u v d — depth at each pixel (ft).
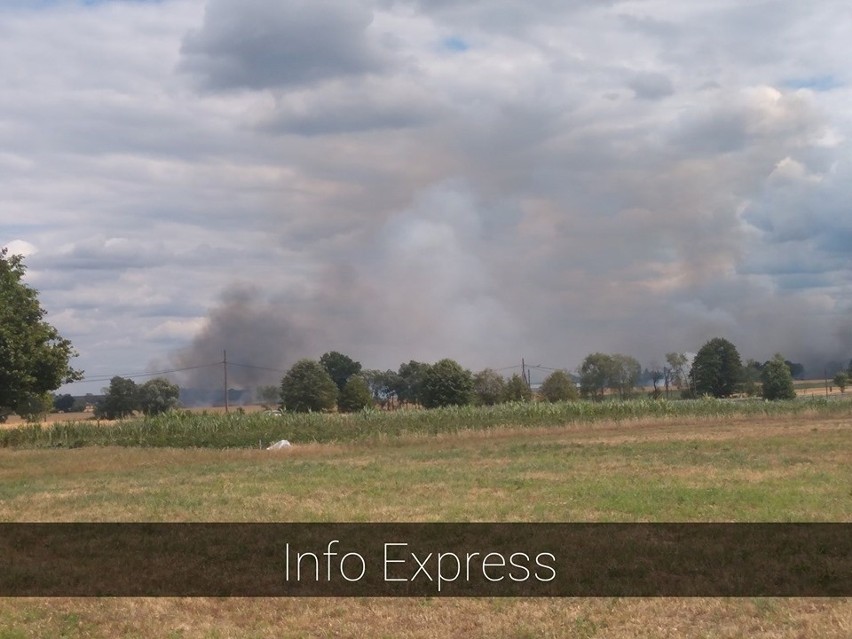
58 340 153.79
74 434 185.88
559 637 36.91
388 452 136.46
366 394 338.34
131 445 176.96
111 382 399.03
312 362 366.02
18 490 96.22
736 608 40.32
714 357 407.23
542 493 78.07
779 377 347.56
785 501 69.05
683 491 75.92
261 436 180.14
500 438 160.76
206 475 107.45
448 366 333.62
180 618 41.88
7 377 143.95
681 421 192.85
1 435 184.44
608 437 152.25
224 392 352.90
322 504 75.46
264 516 69.51
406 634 37.96
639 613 39.96
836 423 170.40
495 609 41.32
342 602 43.52
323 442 169.89
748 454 108.47
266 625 40.22
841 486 77.66
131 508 76.84
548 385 331.36
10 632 39.93
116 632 39.96
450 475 96.27
